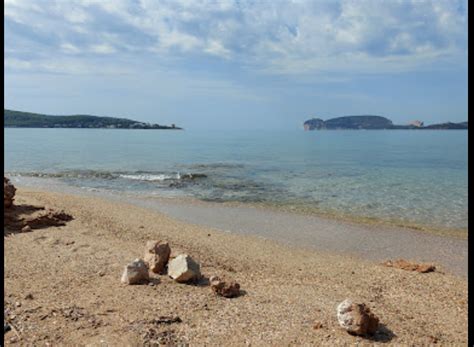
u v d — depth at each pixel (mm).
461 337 6586
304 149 74188
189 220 17172
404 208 20062
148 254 9234
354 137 150750
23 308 6648
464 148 77625
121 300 7258
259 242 13812
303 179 31469
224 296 7777
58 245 11273
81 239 12188
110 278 8547
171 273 8648
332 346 5891
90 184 28328
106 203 20266
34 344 5586
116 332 6012
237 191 25453
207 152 63875
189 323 6488
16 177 31328
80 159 48812
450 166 42688
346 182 29812
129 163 44406
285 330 6336
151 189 26281
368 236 14938
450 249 13469
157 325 6320
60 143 83000
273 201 21922
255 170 37844
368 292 8891
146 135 151250
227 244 13352
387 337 6332
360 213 18906
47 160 46812
